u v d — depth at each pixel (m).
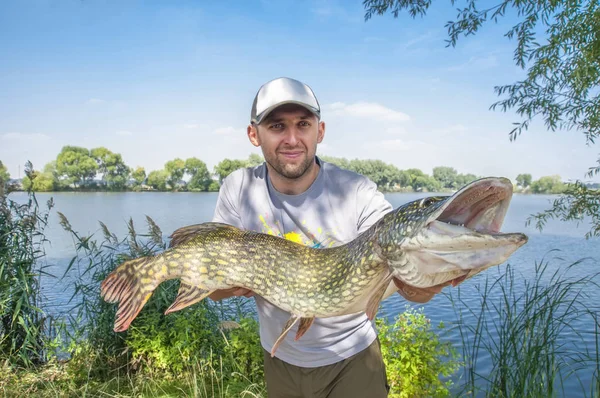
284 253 0.92
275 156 0.94
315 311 0.88
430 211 0.70
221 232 0.95
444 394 1.46
